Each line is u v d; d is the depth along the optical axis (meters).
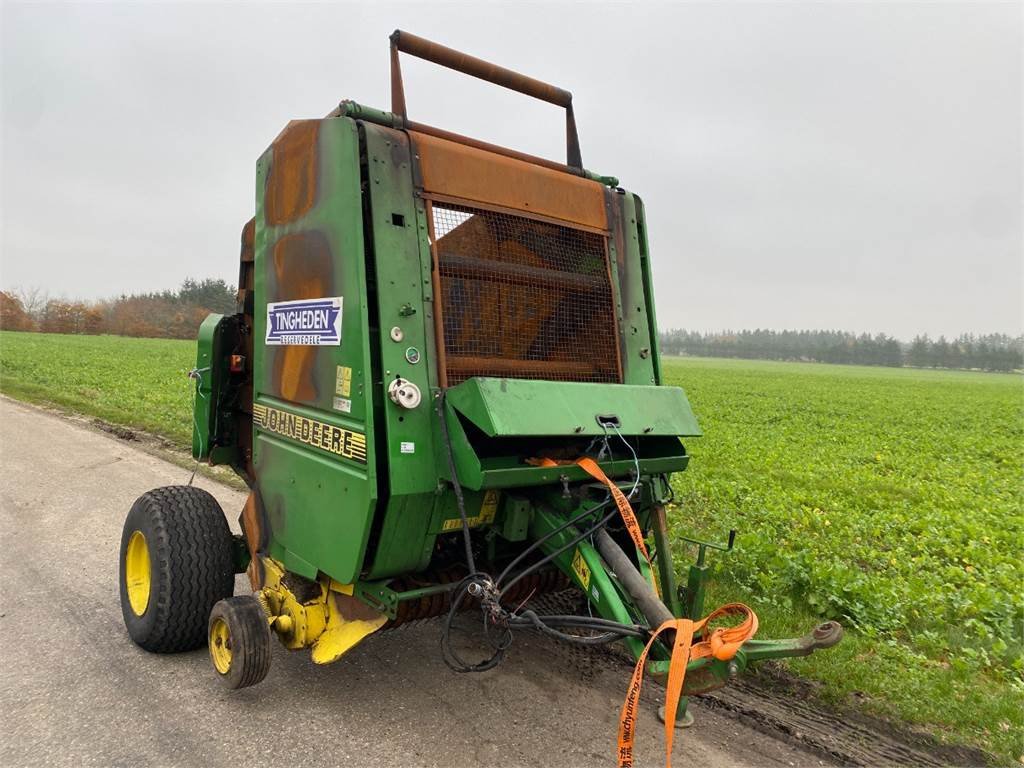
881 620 5.34
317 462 3.86
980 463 15.62
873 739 3.92
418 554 3.64
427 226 3.73
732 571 6.17
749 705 4.23
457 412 3.46
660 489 4.20
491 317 4.00
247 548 4.86
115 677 4.26
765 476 11.19
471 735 3.81
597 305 4.47
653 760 3.67
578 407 3.55
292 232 4.14
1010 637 5.25
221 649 3.97
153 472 9.85
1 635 4.75
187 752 3.55
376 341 3.54
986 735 3.95
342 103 3.76
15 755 3.45
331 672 4.45
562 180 4.38
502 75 4.49
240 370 5.50
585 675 4.57
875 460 14.72
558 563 3.68
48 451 11.03
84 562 6.20
